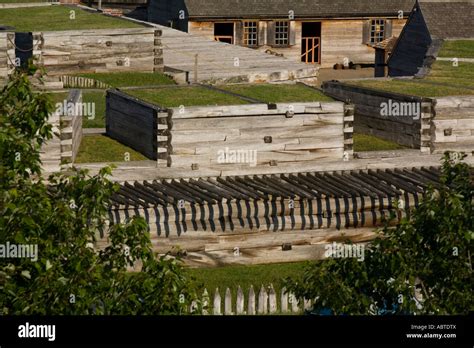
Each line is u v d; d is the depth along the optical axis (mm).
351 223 40406
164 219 38656
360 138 47219
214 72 65625
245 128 42312
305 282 26938
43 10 76562
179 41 75000
